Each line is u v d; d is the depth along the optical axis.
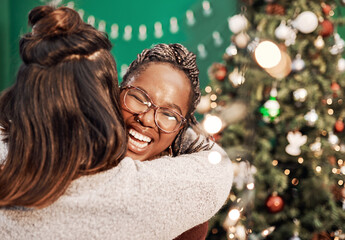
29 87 0.63
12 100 0.68
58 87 0.63
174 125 0.87
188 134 1.04
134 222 0.68
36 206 0.62
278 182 1.85
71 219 0.66
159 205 0.70
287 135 1.83
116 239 0.67
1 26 2.78
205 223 0.89
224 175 0.83
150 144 0.88
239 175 1.72
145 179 0.71
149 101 0.83
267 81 1.82
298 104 1.87
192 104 0.93
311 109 1.85
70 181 0.64
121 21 2.94
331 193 1.93
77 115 0.64
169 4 2.95
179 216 0.73
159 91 0.83
